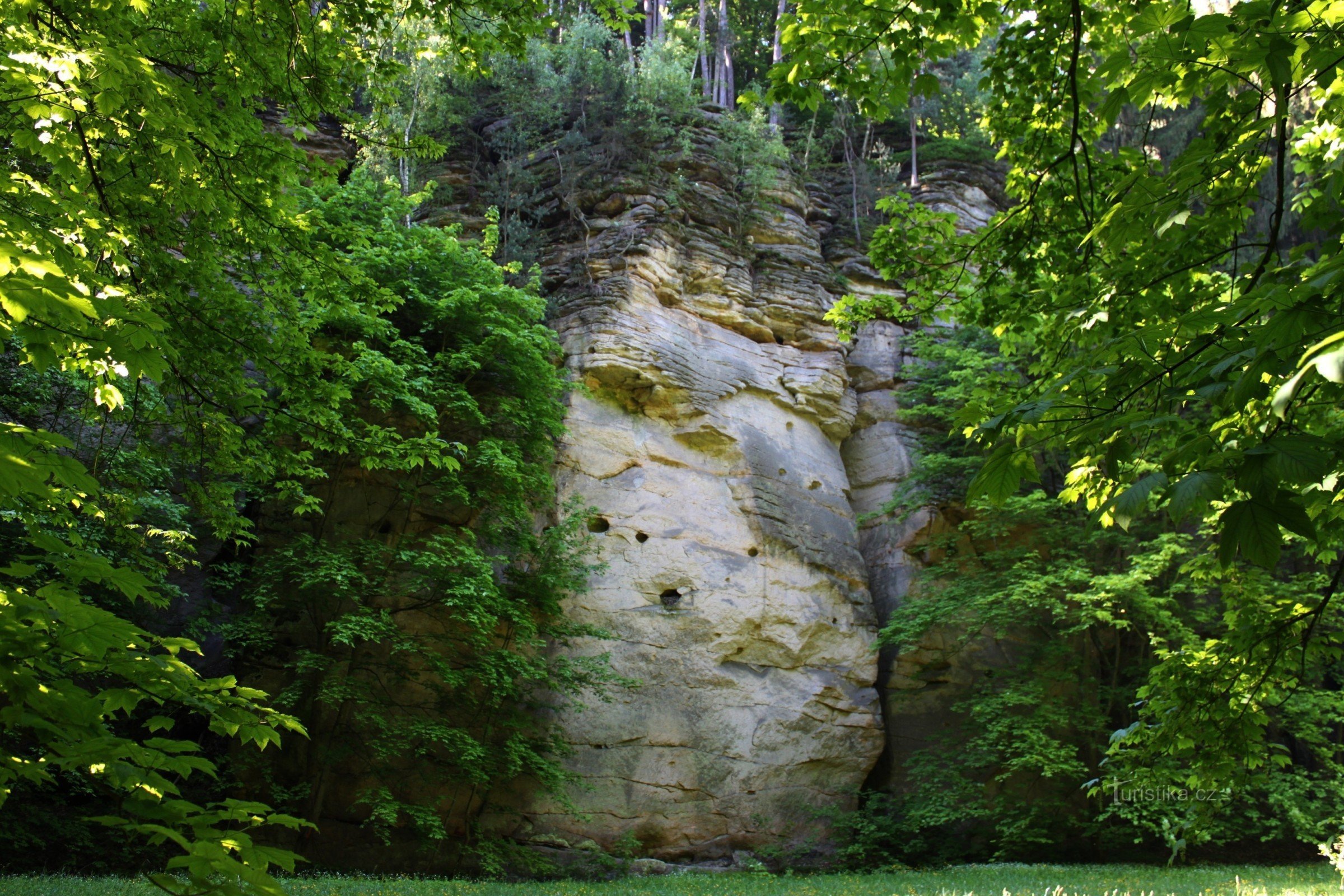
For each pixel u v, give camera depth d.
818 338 28.92
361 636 17.70
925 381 29.61
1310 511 4.30
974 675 26.09
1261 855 23.72
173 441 9.35
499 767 18.64
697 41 39.34
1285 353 3.06
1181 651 6.44
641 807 21.00
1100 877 17.28
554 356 24.42
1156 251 5.83
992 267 8.88
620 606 22.73
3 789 2.94
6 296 2.93
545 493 22.34
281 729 18.05
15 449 2.83
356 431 18.22
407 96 26.59
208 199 7.45
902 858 22.53
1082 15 7.93
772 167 31.06
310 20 8.50
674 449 25.33
